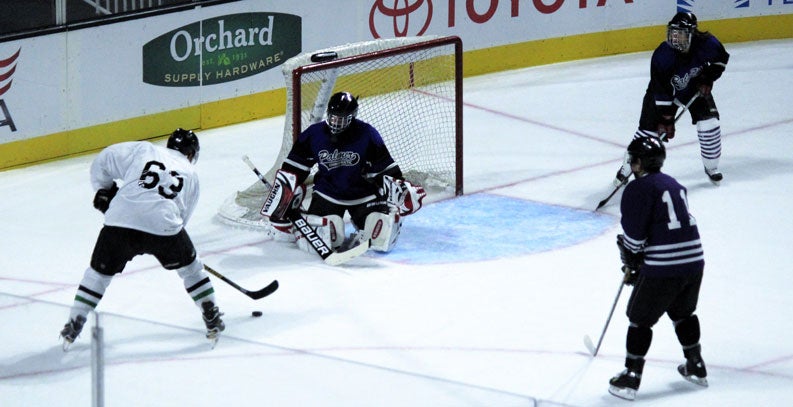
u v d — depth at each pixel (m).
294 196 22.89
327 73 24.91
